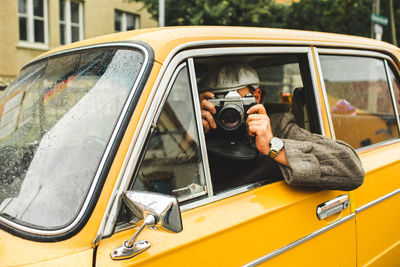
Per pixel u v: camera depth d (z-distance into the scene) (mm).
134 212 958
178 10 6633
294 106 1911
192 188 1210
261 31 1484
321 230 1482
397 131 2191
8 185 1146
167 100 1149
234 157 1462
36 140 1205
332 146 1495
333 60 1807
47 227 985
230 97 1392
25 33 8789
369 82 2098
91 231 967
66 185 1043
